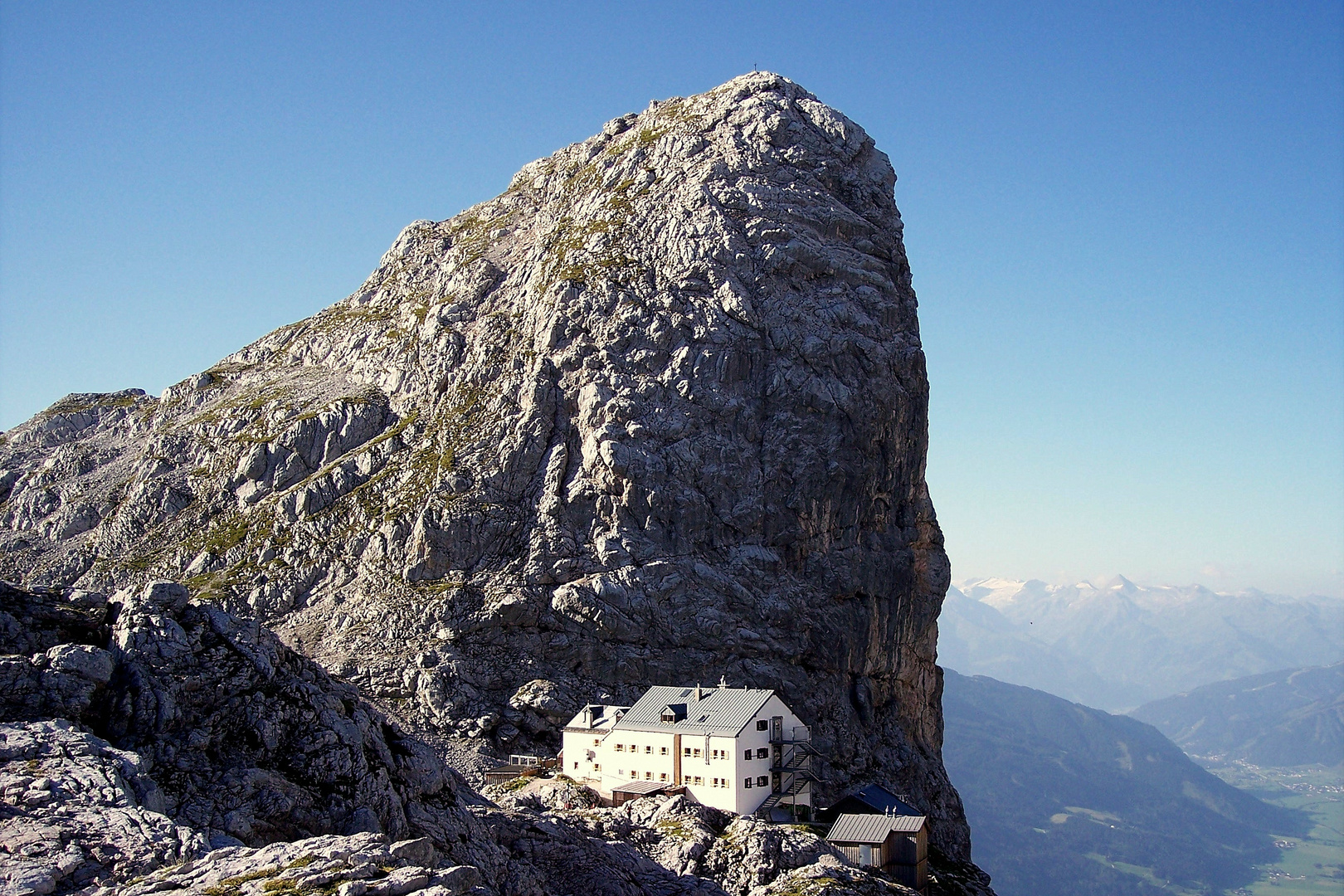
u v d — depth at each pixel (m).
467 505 179.50
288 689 85.44
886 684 191.75
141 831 64.88
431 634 167.25
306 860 60.12
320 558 183.88
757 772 130.00
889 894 111.12
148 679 80.25
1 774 67.81
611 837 107.88
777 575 181.38
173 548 198.38
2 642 80.12
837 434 188.88
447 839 86.31
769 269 195.38
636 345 189.88
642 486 178.25
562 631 169.50
